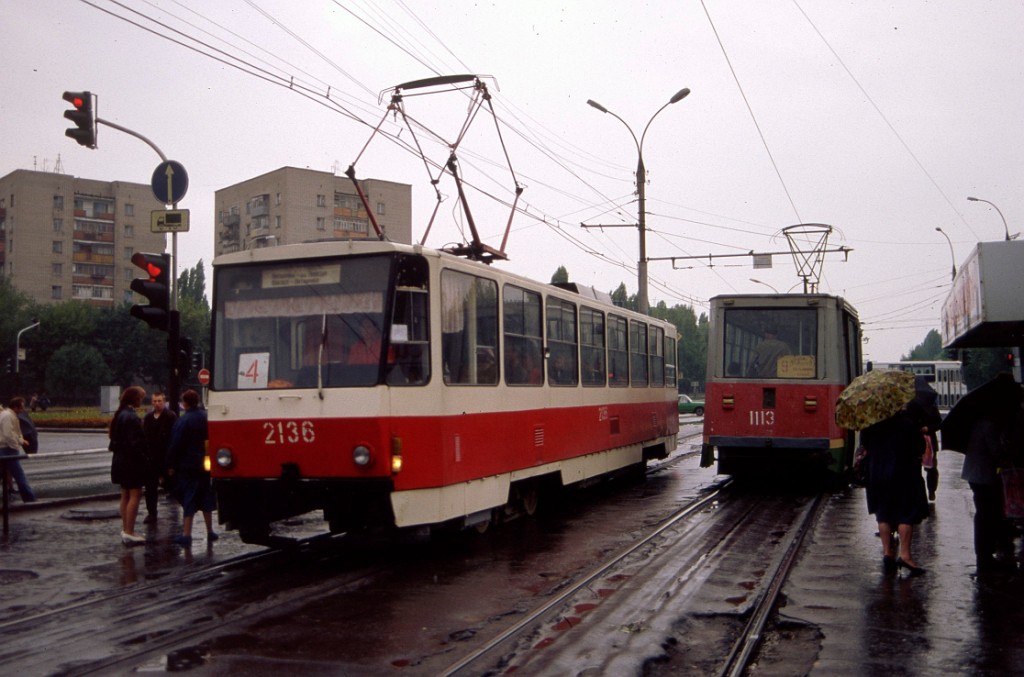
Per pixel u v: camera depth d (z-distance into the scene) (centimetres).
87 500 1495
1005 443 876
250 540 1000
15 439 1427
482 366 1047
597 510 1377
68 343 7175
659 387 1930
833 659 604
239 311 952
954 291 1020
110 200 9056
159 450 1270
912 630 673
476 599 778
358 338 904
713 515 1312
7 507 1153
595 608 744
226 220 7912
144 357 7469
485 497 1041
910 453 885
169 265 1320
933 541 1052
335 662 598
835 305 1595
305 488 907
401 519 890
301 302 930
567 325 1352
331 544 1070
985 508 884
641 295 2536
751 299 1625
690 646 641
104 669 586
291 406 911
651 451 1880
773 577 855
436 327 942
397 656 611
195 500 1088
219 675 572
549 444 1248
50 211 8706
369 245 916
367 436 884
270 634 667
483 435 1036
